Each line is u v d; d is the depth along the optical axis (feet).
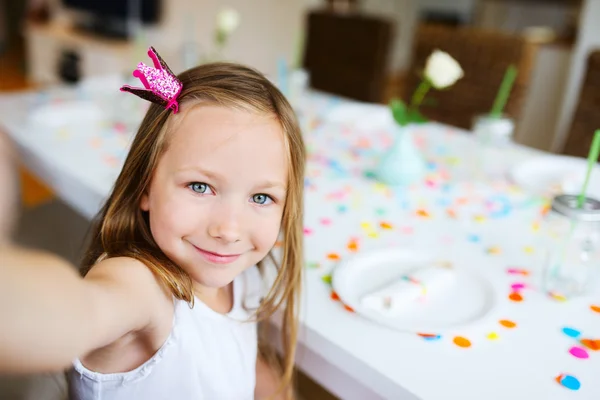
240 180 1.90
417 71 6.75
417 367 2.09
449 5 19.65
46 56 16.14
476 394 1.96
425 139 5.31
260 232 2.00
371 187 4.05
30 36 16.51
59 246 4.49
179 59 6.01
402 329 2.28
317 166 4.45
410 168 4.09
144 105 5.13
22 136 4.66
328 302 2.52
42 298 1.19
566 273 2.79
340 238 3.20
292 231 2.26
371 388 2.13
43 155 4.29
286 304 2.41
